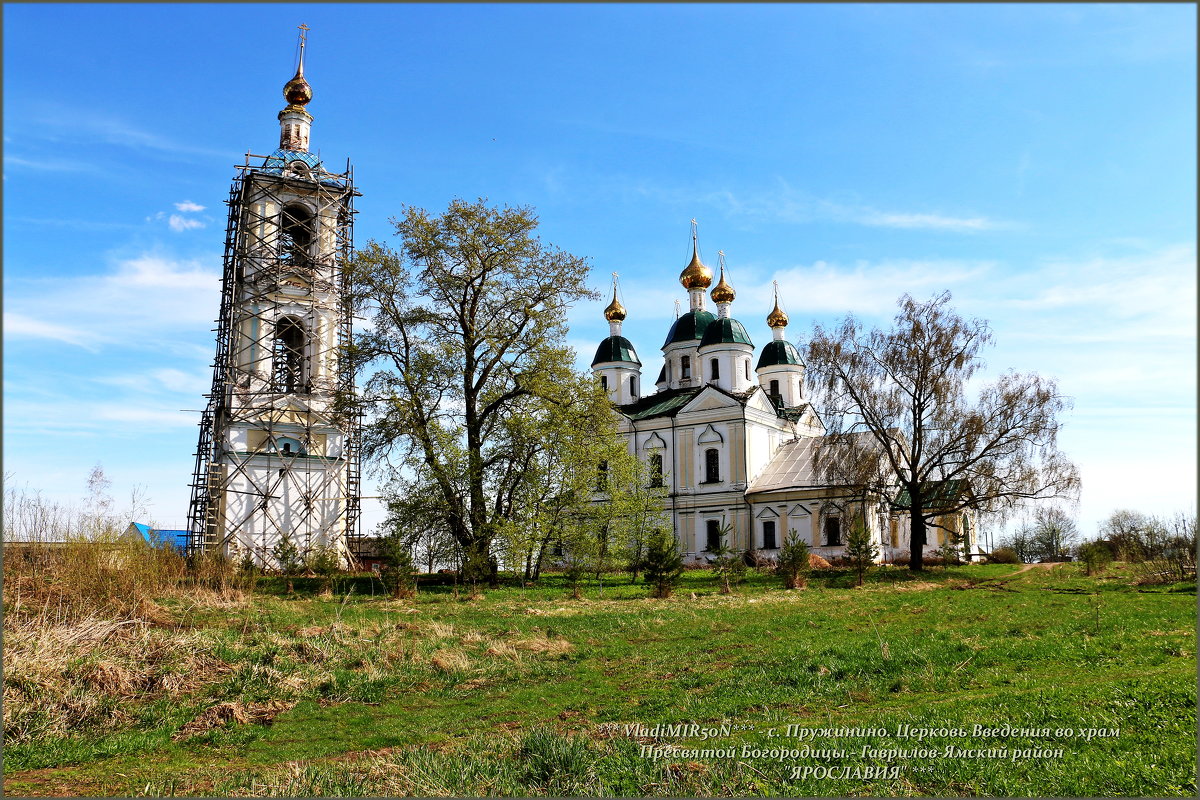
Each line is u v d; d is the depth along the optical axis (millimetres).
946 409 42000
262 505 43375
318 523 44750
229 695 15273
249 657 17141
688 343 67938
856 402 43562
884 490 43844
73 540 21094
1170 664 14523
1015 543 68750
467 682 17141
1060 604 25625
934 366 42562
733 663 17781
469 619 24547
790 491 56094
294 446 45562
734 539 57875
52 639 15586
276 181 46906
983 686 14133
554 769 10398
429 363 36938
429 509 35062
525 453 37156
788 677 15742
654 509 44969
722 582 38781
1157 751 9961
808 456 60062
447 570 39188
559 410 37281
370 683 16469
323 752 12484
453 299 39344
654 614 25688
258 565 41688
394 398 36875
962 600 28234
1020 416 41594
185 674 15758
